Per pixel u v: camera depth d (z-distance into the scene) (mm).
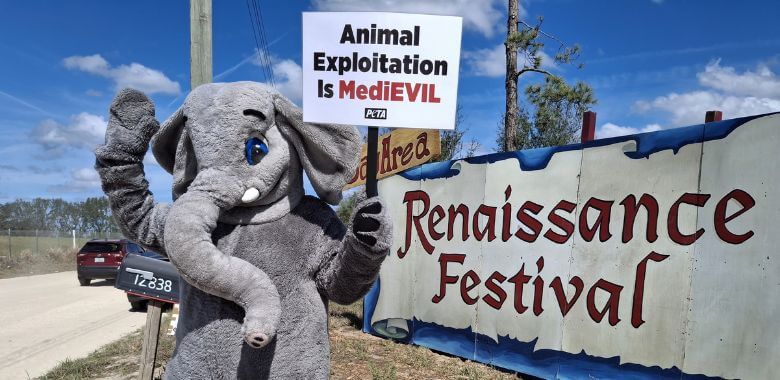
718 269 4430
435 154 7184
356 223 1985
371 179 2078
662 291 4805
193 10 6277
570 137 12008
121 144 2465
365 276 2225
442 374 6027
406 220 7648
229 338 2246
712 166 4527
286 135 2389
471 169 6766
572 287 5551
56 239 34531
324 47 2258
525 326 5973
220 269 2076
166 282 4789
